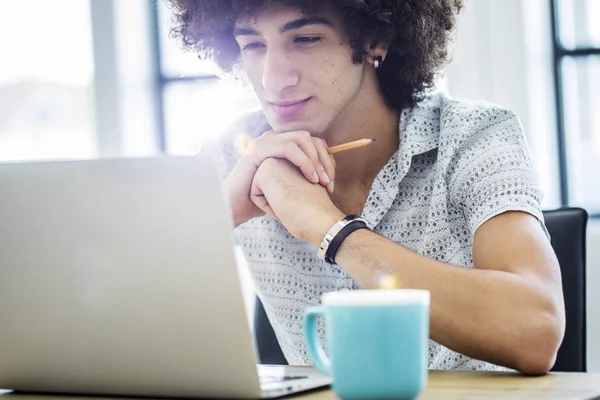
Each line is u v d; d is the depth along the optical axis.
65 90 3.81
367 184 1.86
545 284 1.34
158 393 1.09
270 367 1.33
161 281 1.03
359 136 1.82
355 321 0.89
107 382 1.11
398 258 1.35
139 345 1.06
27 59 3.83
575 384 1.11
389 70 1.84
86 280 1.07
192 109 3.68
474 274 1.31
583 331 1.73
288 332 1.89
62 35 3.80
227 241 0.99
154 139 3.72
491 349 1.26
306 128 1.72
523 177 1.63
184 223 1.00
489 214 1.58
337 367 0.90
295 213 1.50
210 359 1.03
